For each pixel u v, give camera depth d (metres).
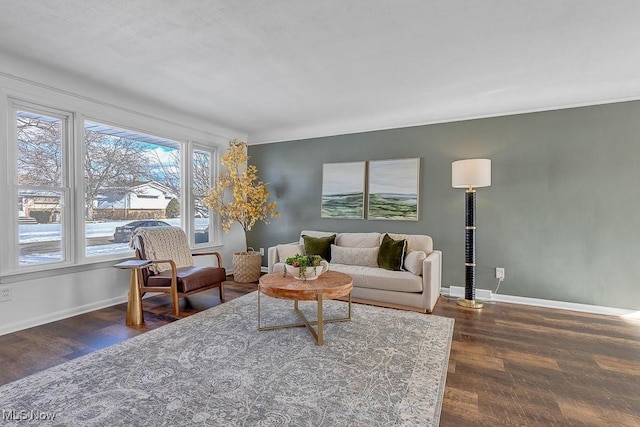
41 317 2.95
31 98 2.84
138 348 2.38
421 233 4.22
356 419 1.60
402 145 4.33
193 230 4.61
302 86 3.31
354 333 2.69
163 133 4.11
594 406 1.75
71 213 3.19
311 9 2.00
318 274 2.85
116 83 3.24
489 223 3.86
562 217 3.53
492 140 3.83
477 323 3.01
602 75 3.01
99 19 2.12
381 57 2.66
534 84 3.23
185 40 2.40
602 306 3.38
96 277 3.40
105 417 1.59
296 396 1.79
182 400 1.74
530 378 2.04
